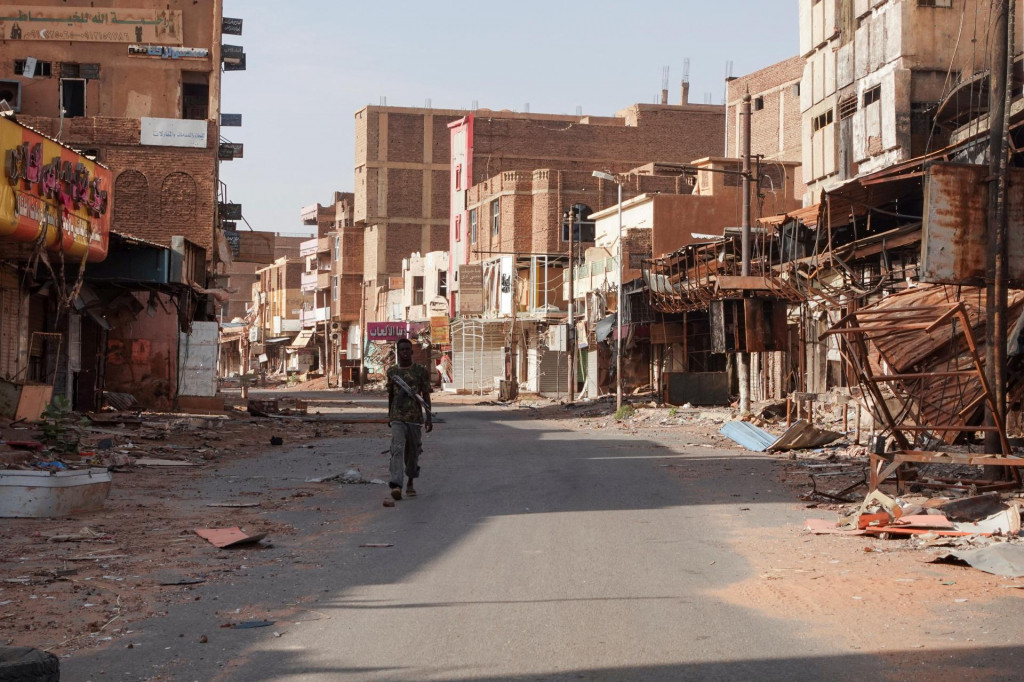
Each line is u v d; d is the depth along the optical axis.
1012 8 13.35
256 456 20.39
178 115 42.28
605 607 6.82
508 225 69.31
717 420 31.36
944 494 12.12
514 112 82.50
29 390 20.73
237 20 43.88
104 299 31.16
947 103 30.78
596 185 67.38
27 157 18.05
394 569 8.22
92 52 42.00
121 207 40.78
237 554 8.90
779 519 11.09
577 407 45.31
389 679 5.23
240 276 144.75
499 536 9.95
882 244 25.47
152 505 12.08
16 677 4.18
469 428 31.56
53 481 10.91
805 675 5.21
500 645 5.87
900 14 31.66
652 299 41.12
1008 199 12.59
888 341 16.97
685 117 82.88
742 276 30.42
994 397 11.93
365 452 21.67
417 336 82.31
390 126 95.81
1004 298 12.45
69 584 7.52
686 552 8.98
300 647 5.86
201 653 5.75
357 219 98.19
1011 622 6.21
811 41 38.25
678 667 5.39
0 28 41.72
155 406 33.12
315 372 109.00
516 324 63.69
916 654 5.56
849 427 23.86
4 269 23.06
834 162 36.25
